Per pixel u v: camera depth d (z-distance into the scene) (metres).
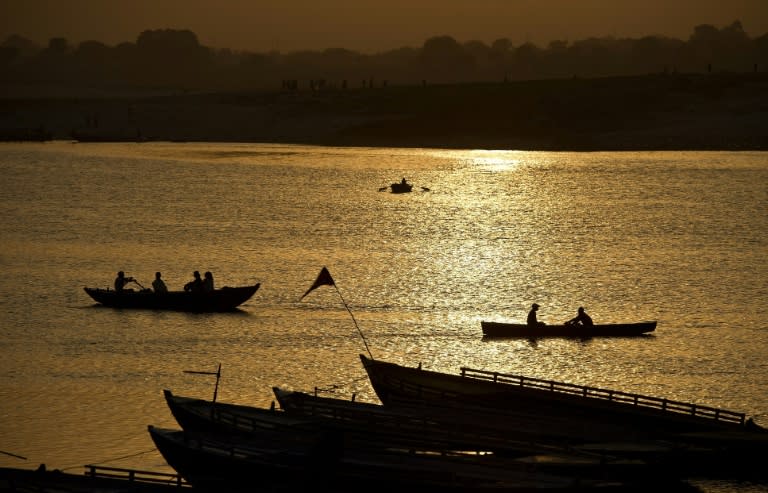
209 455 81.00
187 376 111.25
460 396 97.00
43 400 102.75
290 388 107.38
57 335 129.00
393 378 98.81
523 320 139.38
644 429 94.44
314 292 157.00
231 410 91.56
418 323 137.25
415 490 77.56
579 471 81.88
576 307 147.62
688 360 119.12
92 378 110.44
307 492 73.81
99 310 143.25
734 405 103.19
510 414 93.62
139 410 100.06
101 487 77.25
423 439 86.50
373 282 164.88
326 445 74.94
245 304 148.00
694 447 85.88
